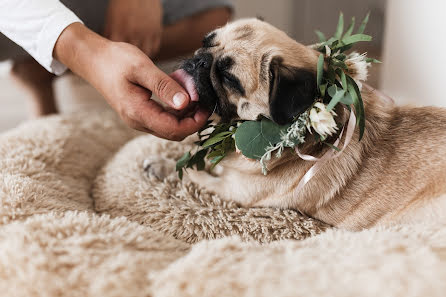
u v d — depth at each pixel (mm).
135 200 673
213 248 497
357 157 606
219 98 591
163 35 996
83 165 772
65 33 593
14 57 904
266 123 559
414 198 588
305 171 613
